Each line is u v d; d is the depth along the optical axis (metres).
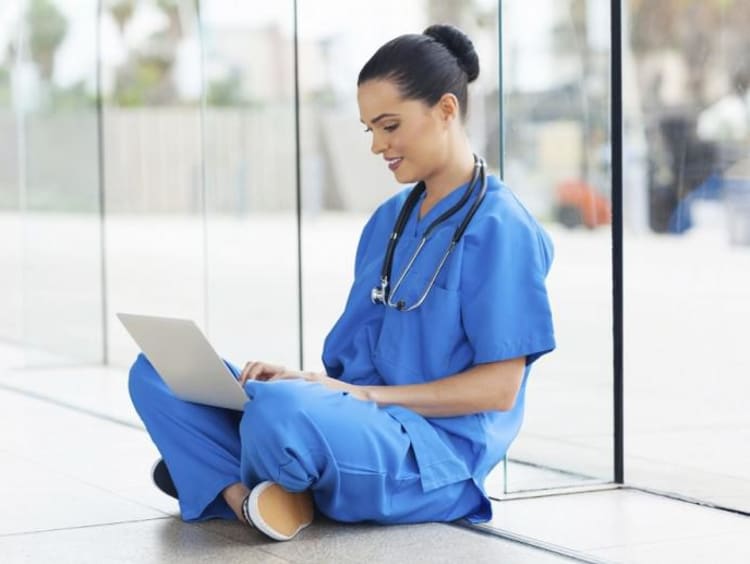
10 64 6.76
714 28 5.54
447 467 3.19
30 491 3.70
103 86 6.78
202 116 6.30
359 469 3.09
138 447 4.34
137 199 6.88
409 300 3.26
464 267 3.20
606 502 3.57
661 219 5.68
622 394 3.81
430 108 3.22
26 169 6.66
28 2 6.70
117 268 6.79
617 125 3.82
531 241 3.20
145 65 6.82
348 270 6.48
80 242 6.68
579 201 3.90
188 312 7.03
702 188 5.64
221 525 3.26
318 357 5.62
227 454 3.25
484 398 3.16
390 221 3.42
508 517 3.39
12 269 7.21
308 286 5.64
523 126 3.93
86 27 6.75
